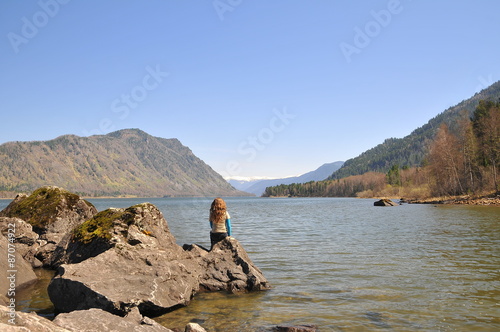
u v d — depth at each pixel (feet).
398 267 38.73
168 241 35.99
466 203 212.64
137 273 27.84
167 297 25.96
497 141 247.91
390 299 27.07
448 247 52.54
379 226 90.63
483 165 274.98
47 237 46.62
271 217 138.62
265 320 23.09
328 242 60.44
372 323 22.04
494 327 21.07
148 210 36.76
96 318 18.99
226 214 37.60
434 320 22.38
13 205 53.83
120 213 37.78
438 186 296.92
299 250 51.96
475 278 33.32
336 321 22.52
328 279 33.96
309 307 25.64
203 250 37.32
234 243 35.32
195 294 30.07
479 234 68.44
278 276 35.73
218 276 32.58
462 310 24.22
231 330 21.33
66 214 51.72
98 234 34.86
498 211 138.51
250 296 29.17
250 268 32.37
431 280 32.71
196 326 19.99
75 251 36.24
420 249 51.06
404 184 532.32
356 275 35.32
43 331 13.99
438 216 120.57
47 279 35.96
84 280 25.17
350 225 95.71
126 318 21.11
